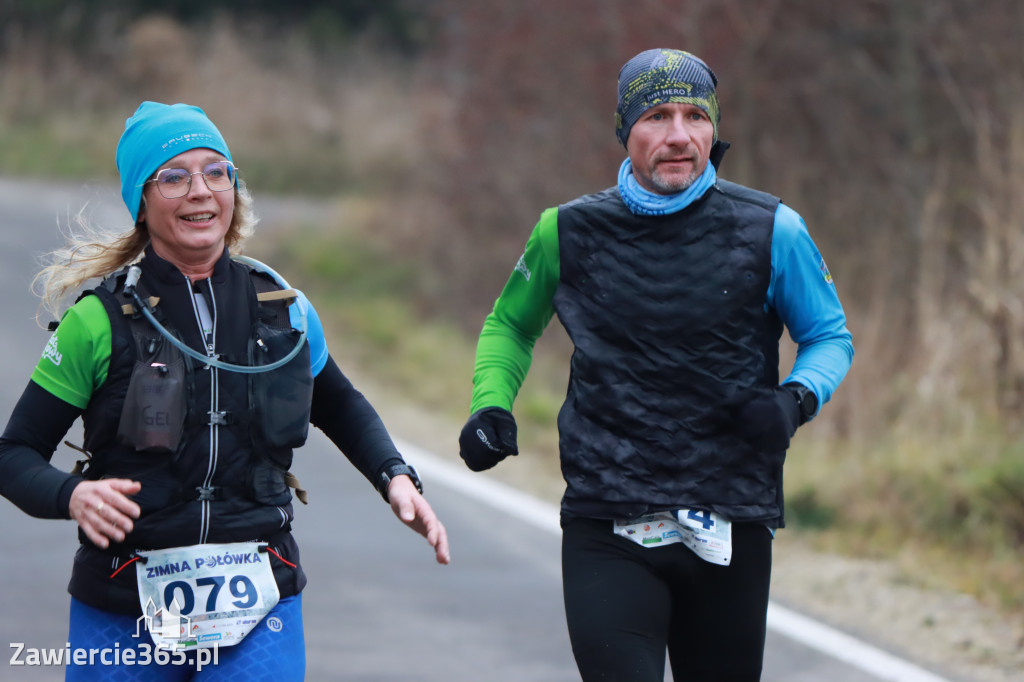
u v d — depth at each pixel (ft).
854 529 73.26
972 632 54.95
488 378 35.58
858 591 61.16
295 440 29.53
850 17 143.23
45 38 337.72
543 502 78.23
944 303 93.71
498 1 163.73
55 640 51.70
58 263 30.94
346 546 67.56
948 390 83.46
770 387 33.22
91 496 27.30
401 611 57.57
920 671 49.88
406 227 191.62
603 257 33.17
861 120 144.87
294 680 29.73
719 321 32.24
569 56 154.81
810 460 82.79
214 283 29.68
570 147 155.63
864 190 140.15
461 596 59.98
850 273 120.26
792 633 54.49
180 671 29.48
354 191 293.43
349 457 32.55
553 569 64.75
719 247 32.55
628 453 32.37
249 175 306.14
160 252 29.81
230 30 355.97
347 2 396.78
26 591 57.77
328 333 147.23
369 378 124.57
